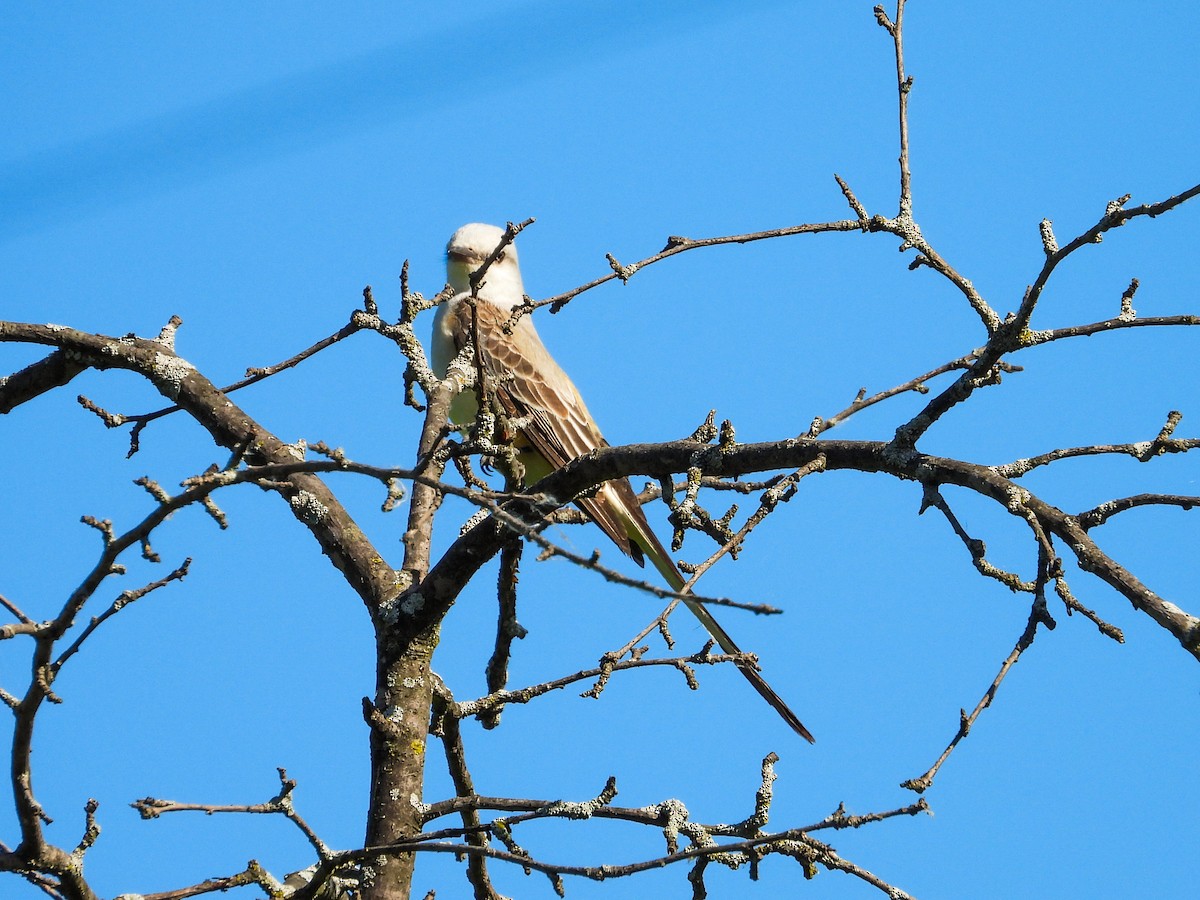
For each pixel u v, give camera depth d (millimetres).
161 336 9953
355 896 8219
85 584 6898
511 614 9039
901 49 8836
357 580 9266
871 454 7535
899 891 7762
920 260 8430
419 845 7250
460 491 6141
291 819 7664
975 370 7285
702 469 8156
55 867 7430
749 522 7238
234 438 9578
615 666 7344
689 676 8352
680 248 8516
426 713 8859
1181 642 6066
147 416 9188
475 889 8883
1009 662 6422
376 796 8594
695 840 7805
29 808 7297
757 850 7777
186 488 6602
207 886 7723
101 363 9727
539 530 7160
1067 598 6465
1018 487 6965
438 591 8891
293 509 9492
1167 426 7516
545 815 7941
